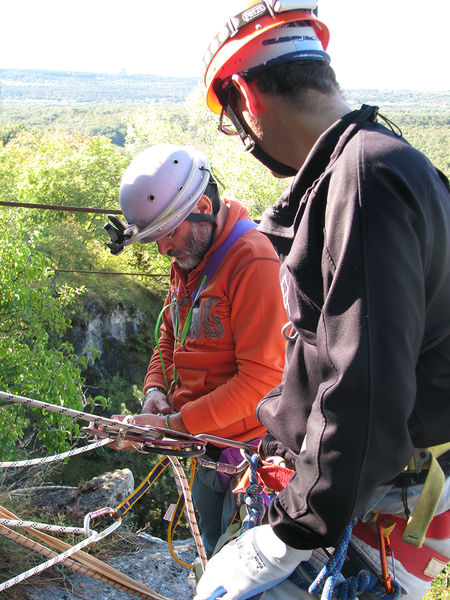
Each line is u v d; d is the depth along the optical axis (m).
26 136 38.19
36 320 10.96
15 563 3.15
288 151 1.28
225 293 2.27
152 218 2.15
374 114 1.15
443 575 4.59
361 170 1.04
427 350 1.12
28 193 26.92
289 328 1.39
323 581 1.17
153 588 3.47
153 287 25.14
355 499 1.02
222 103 1.36
